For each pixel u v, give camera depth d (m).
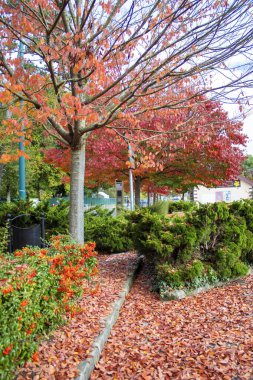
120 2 4.49
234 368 2.95
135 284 5.68
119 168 10.88
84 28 4.91
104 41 4.26
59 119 4.31
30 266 2.94
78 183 5.68
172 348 3.42
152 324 4.05
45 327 3.22
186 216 5.63
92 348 3.12
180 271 5.16
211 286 5.42
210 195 27.67
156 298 4.99
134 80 4.85
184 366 3.05
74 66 4.21
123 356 3.23
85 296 4.58
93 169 10.70
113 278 5.55
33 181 27.58
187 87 5.96
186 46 4.39
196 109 6.57
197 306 4.63
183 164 10.52
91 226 8.06
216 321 4.07
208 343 3.47
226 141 9.80
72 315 3.55
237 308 4.46
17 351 2.43
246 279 5.89
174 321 4.12
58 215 7.59
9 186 24.52
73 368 2.73
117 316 4.20
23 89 4.14
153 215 5.53
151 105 5.69
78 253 4.27
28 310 2.55
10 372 2.36
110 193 35.28
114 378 2.86
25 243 6.21
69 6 5.21
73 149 5.67
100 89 6.09
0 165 18.86
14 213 7.24
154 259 5.60
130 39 4.21
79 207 5.68
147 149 8.95
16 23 4.23
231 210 6.22
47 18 5.07
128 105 5.47
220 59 4.50
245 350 3.25
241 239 5.89
